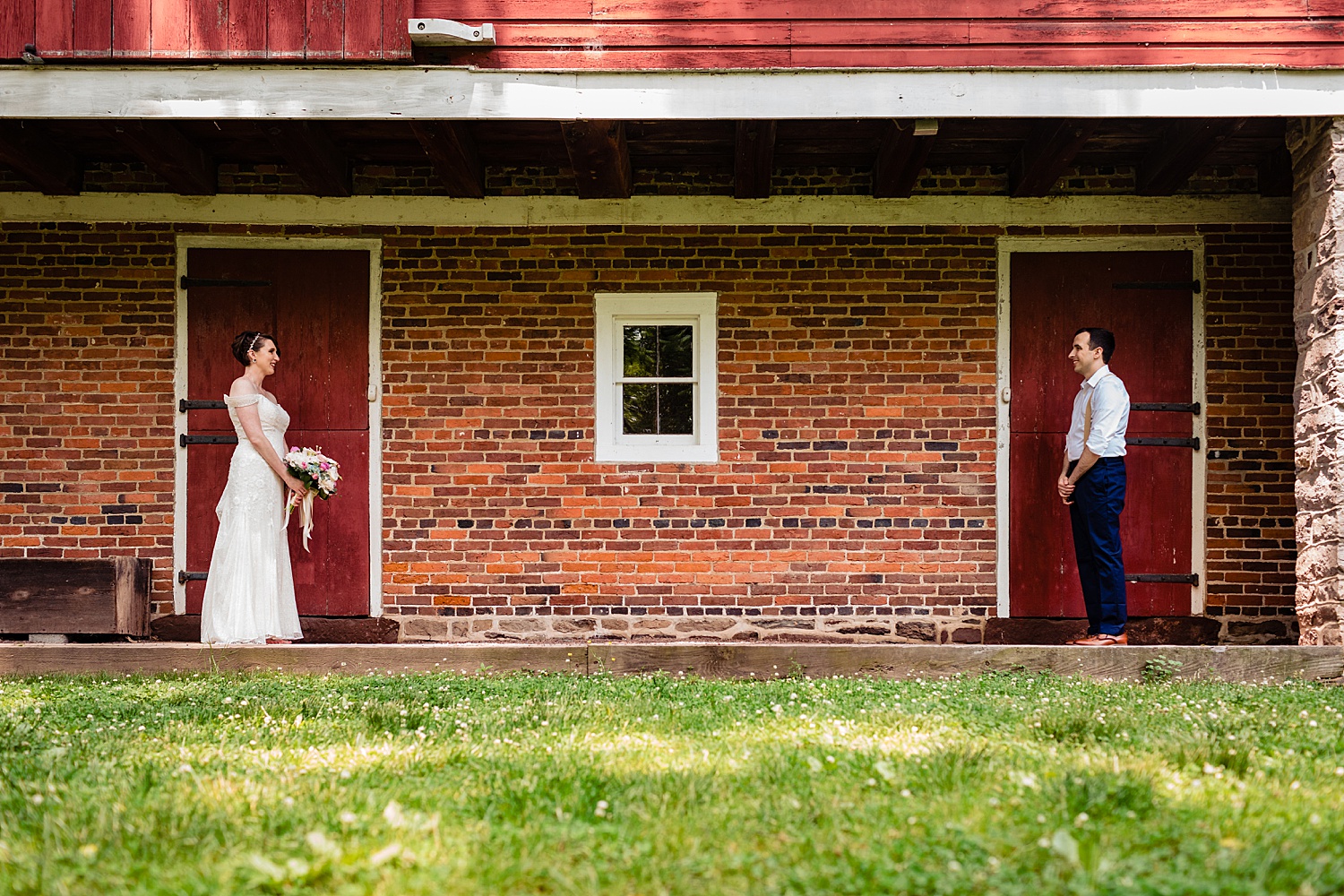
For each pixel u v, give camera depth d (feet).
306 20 18.60
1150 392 23.77
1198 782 9.25
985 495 23.66
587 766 9.99
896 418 23.73
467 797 8.98
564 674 17.98
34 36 18.44
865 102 18.62
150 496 23.67
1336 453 18.65
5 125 20.04
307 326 23.95
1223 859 7.24
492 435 23.82
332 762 10.45
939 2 19.13
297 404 23.88
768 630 23.59
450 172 21.94
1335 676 17.72
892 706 13.58
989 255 23.85
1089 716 12.41
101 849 7.61
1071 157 21.13
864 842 7.78
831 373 23.80
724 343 23.84
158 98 18.52
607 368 23.93
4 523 23.54
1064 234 23.80
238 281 23.93
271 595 20.56
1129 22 19.06
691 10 19.21
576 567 23.71
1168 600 23.61
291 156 21.16
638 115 18.62
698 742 11.43
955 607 23.58
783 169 23.97
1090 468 20.27
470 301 23.93
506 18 19.12
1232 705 14.19
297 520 23.75
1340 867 7.13
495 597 23.70
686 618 23.63
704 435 23.80
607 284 23.93
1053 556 23.61
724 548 23.68
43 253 23.73
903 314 23.81
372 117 18.61
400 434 23.82
